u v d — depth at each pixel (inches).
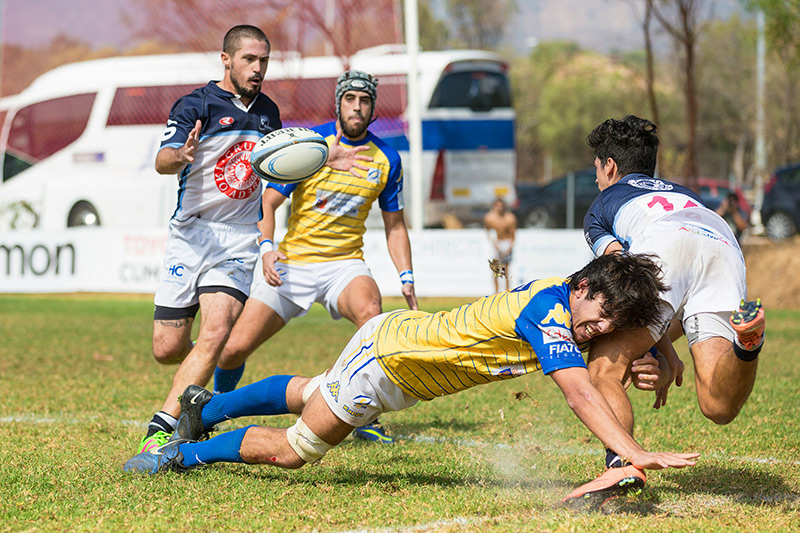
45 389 562.3
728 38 2476.6
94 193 1590.8
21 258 1365.7
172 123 372.2
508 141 1572.3
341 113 435.8
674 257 298.2
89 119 1595.7
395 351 285.0
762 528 256.5
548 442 409.1
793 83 2368.4
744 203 1878.7
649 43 1617.9
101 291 1341.0
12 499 291.4
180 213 387.2
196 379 364.8
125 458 357.4
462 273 1268.5
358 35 1549.0
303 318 1189.1
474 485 318.0
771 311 1328.7
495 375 282.0
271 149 375.6
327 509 281.3
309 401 301.9
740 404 291.9
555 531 249.1
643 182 330.3
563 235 1273.4
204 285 383.2
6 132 1633.9
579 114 4667.8
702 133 3080.7
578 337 278.5
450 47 3363.7
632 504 286.4
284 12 1501.0
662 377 314.8
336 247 438.6
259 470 337.7
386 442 410.6
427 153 1557.6
